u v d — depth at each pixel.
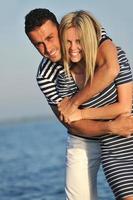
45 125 138.38
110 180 4.54
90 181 4.88
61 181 17.91
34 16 4.34
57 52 4.43
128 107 4.48
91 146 4.81
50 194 14.82
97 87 4.38
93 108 4.54
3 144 57.53
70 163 4.89
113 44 4.43
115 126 4.43
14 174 21.89
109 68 4.31
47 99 4.75
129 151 4.50
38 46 4.44
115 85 4.48
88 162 4.84
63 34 4.34
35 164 27.05
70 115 4.56
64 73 4.57
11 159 33.03
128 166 4.48
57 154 34.47
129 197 4.41
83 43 4.32
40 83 4.72
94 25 4.38
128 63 4.52
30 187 16.64
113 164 4.51
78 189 4.87
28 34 4.42
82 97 4.48
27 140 62.00
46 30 4.34
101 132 4.50
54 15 4.43
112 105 4.48
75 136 4.83
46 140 57.47
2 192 15.76
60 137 62.12
